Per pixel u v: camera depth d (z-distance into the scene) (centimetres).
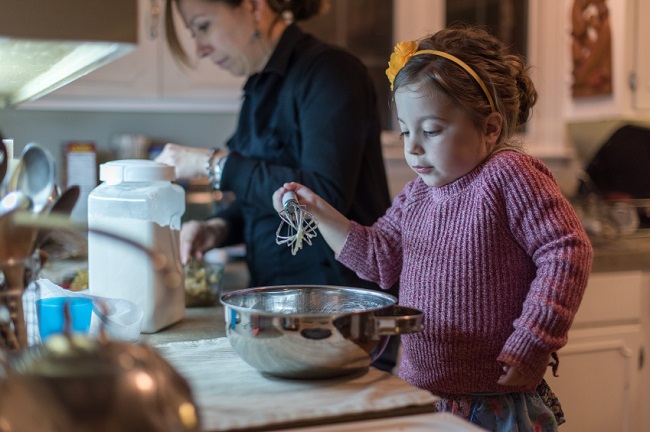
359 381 102
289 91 171
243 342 101
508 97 129
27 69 117
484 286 123
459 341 124
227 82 284
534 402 127
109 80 271
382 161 182
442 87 121
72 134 302
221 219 197
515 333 116
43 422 59
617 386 231
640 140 301
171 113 313
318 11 185
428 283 127
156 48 274
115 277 133
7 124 294
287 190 136
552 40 323
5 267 90
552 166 337
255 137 180
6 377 62
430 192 132
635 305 232
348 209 166
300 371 100
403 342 133
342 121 163
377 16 306
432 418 90
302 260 174
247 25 172
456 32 131
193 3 172
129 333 122
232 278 244
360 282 172
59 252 209
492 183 124
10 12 79
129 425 60
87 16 81
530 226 121
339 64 168
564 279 117
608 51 293
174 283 133
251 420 86
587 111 311
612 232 265
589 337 227
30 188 122
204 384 100
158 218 133
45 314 110
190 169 177
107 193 133
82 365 62
